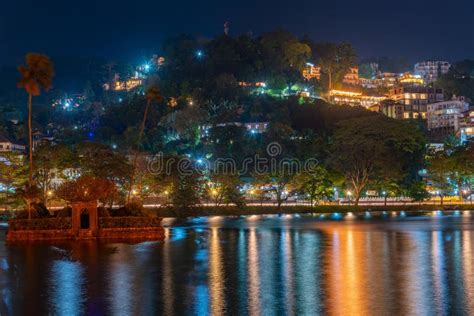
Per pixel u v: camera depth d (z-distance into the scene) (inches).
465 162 7367.1
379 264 2397.9
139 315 1547.7
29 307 1642.5
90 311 1593.3
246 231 4126.5
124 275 2142.0
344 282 1983.3
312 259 2561.5
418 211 7180.1
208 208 6461.6
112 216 3627.0
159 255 2714.1
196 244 3189.0
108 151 5871.1
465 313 1546.5
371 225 4685.0
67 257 2637.8
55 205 5984.3
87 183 3484.3
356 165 7126.0
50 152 5816.9
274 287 1902.1
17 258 2600.9
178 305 1653.5
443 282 1973.4
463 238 3481.8
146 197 6314.0
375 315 1529.3
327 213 6894.7
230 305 1649.9
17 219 3472.0
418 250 2878.9
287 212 6840.6
